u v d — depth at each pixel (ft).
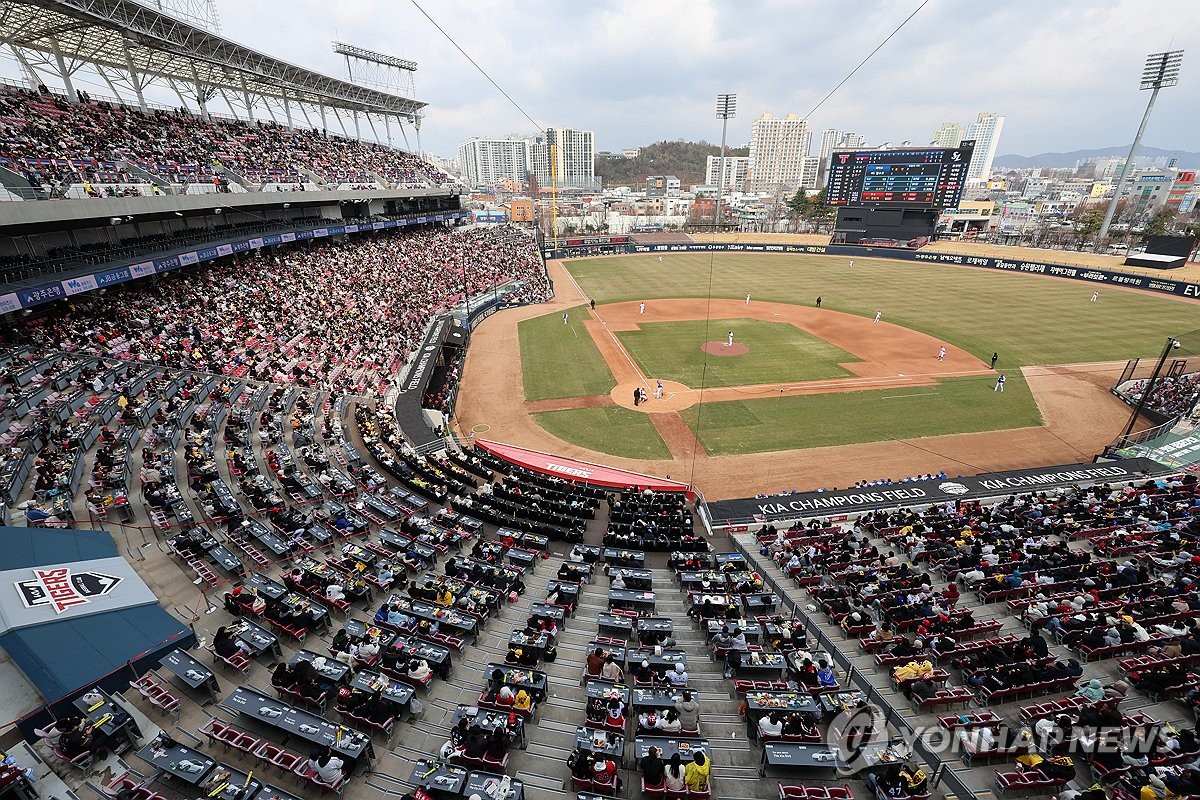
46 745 35.81
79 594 45.50
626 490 87.51
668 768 34.42
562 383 139.13
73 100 143.02
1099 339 165.89
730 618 50.65
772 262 326.65
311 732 36.58
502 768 35.91
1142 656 45.21
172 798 33.47
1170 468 90.79
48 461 64.90
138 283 127.54
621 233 470.39
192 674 40.40
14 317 100.42
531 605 55.62
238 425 86.43
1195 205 545.44
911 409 120.06
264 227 175.32
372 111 282.56
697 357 157.69
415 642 46.50
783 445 105.60
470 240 303.48
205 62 165.27
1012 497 77.92
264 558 56.95
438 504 76.13
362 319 153.89
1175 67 279.28
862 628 50.96
